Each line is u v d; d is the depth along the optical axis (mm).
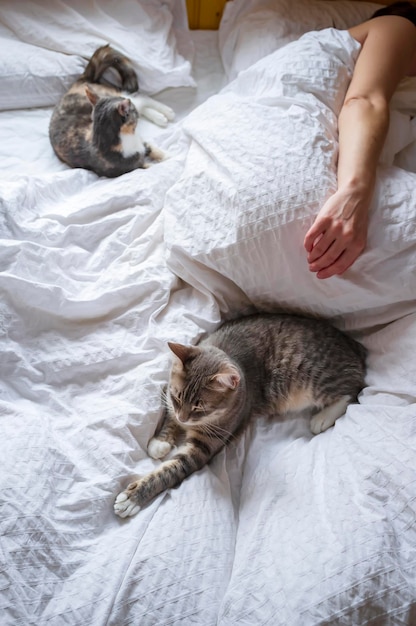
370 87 1443
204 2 2146
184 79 1938
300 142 1309
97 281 1353
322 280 1276
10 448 1034
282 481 1128
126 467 1117
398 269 1234
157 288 1353
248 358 1311
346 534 962
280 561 964
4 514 948
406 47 1556
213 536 1023
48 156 1729
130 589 921
